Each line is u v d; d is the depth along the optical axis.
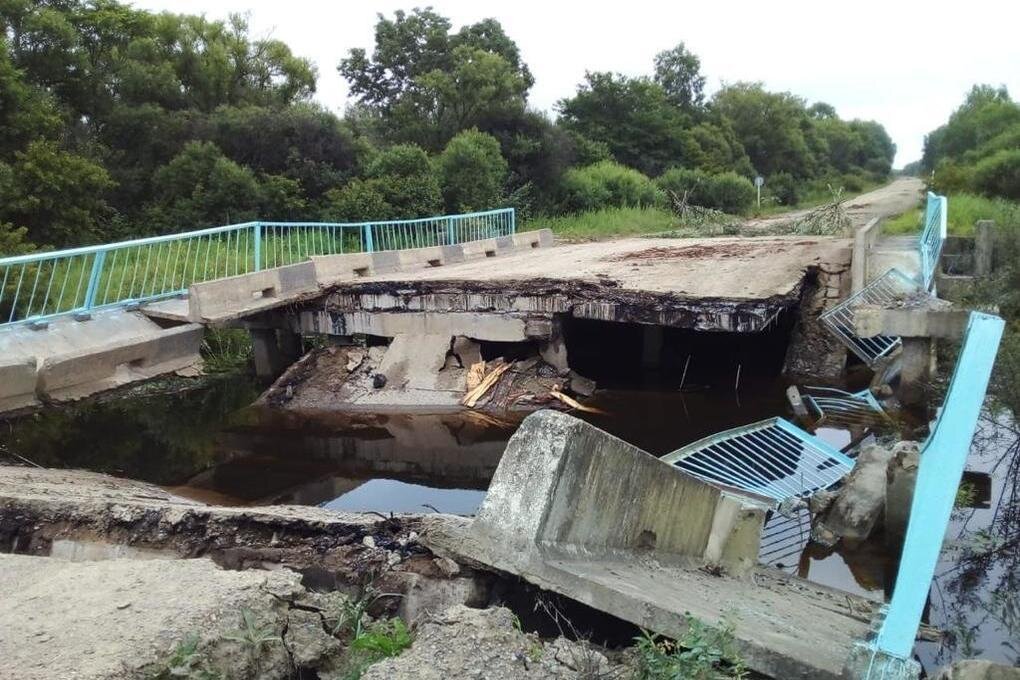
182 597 3.41
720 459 7.65
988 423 8.87
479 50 31.34
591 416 10.29
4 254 12.55
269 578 3.70
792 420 9.80
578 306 10.69
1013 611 5.39
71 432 9.32
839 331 10.67
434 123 30.03
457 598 4.11
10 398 8.87
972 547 6.27
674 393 11.16
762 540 6.47
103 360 9.82
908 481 6.04
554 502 3.90
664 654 3.29
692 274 11.43
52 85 20.12
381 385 11.30
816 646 3.71
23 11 19.28
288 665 3.40
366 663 3.41
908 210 28.16
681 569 4.64
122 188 19.70
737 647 3.46
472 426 10.28
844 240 14.16
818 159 67.94
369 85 34.00
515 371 11.12
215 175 19.36
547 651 3.47
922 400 9.62
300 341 13.09
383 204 20.98
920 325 9.26
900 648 3.26
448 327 11.45
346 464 9.11
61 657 2.91
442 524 4.21
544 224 26.70
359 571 4.31
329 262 12.66
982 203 22.27
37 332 9.56
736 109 56.56
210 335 13.27
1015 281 12.81
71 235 15.75
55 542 4.98
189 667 2.95
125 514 4.93
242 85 26.38
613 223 26.72
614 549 4.36
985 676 3.35
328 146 22.69
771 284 10.44
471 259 16.61
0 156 15.53
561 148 31.08
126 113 20.78
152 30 23.92
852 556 6.29
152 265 13.84
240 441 9.94
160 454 9.45
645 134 40.47
